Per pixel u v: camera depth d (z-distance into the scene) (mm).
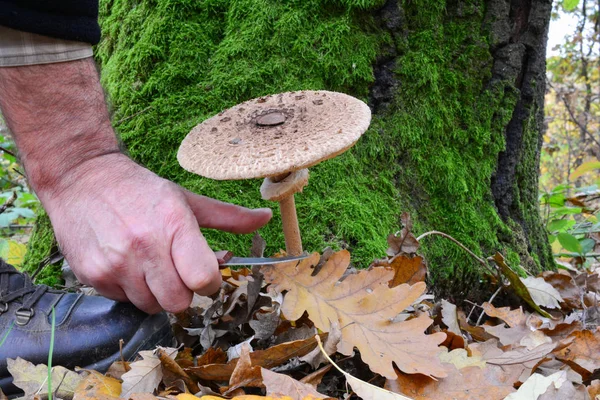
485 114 805
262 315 606
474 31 794
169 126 754
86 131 586
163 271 566
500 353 598
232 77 757
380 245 731
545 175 3090
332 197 744
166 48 771
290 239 662
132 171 587
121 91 774
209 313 625
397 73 777
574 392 539
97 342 595
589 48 2652
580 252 891
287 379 540
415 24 780
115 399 544
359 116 599
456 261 779
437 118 786
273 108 635
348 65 764
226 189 743
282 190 627
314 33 763
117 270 571
